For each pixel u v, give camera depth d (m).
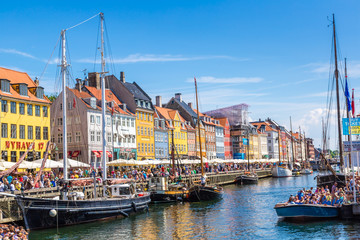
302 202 35.47
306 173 131.25
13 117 56.38
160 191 51.12
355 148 45.38
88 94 79.00
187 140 111.75
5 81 56.03
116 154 80.25
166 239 31.34
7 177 38.88
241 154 145.25
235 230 34.09
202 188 52.91
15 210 34.72
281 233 32.09
